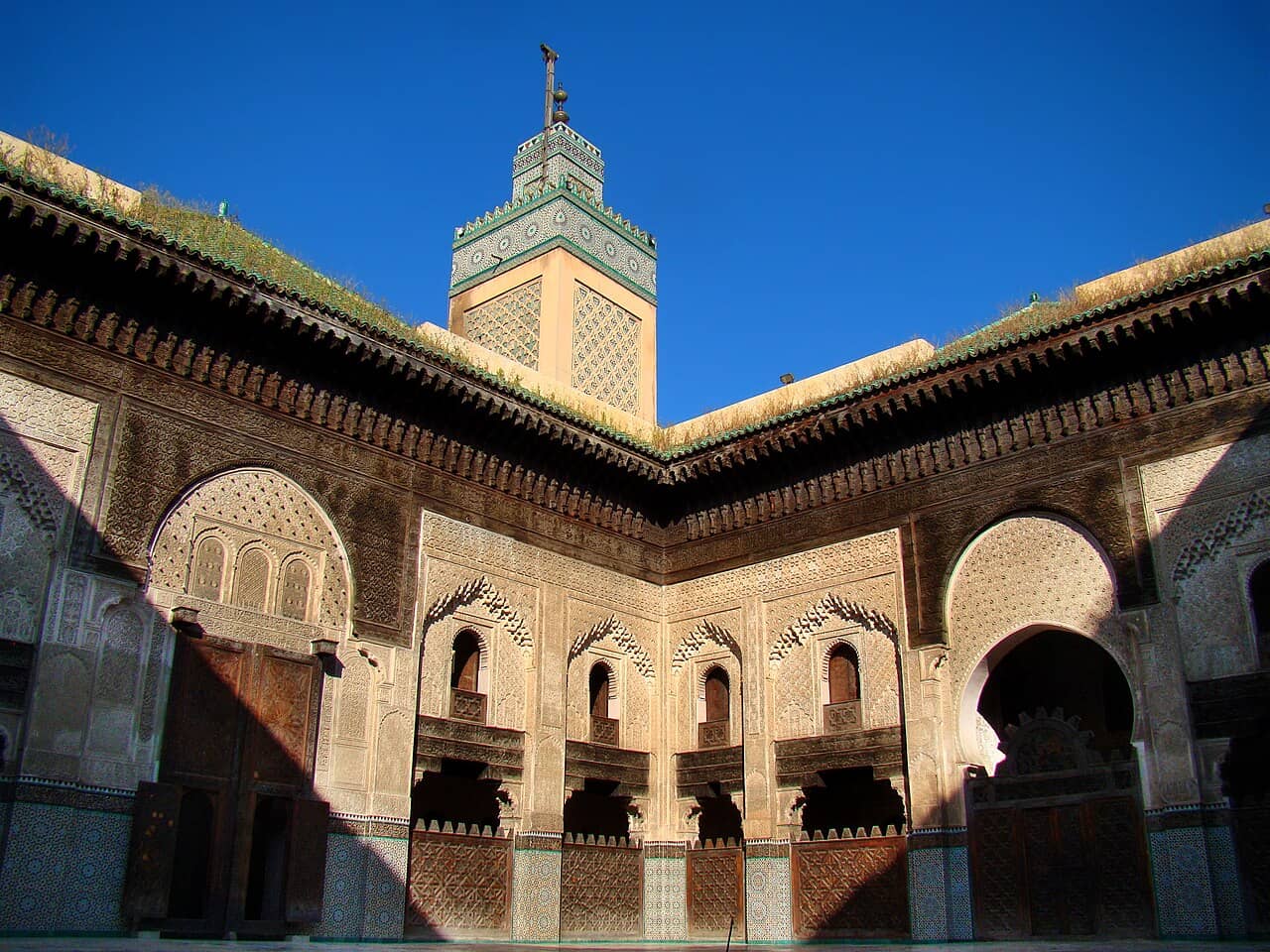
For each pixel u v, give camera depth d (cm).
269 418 1190
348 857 1140
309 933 1086
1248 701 1050
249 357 1170
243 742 1080
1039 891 1156
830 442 1404
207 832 1042
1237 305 1091
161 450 1089
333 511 1223
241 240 1274
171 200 1261
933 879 1217
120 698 1009
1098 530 1184
